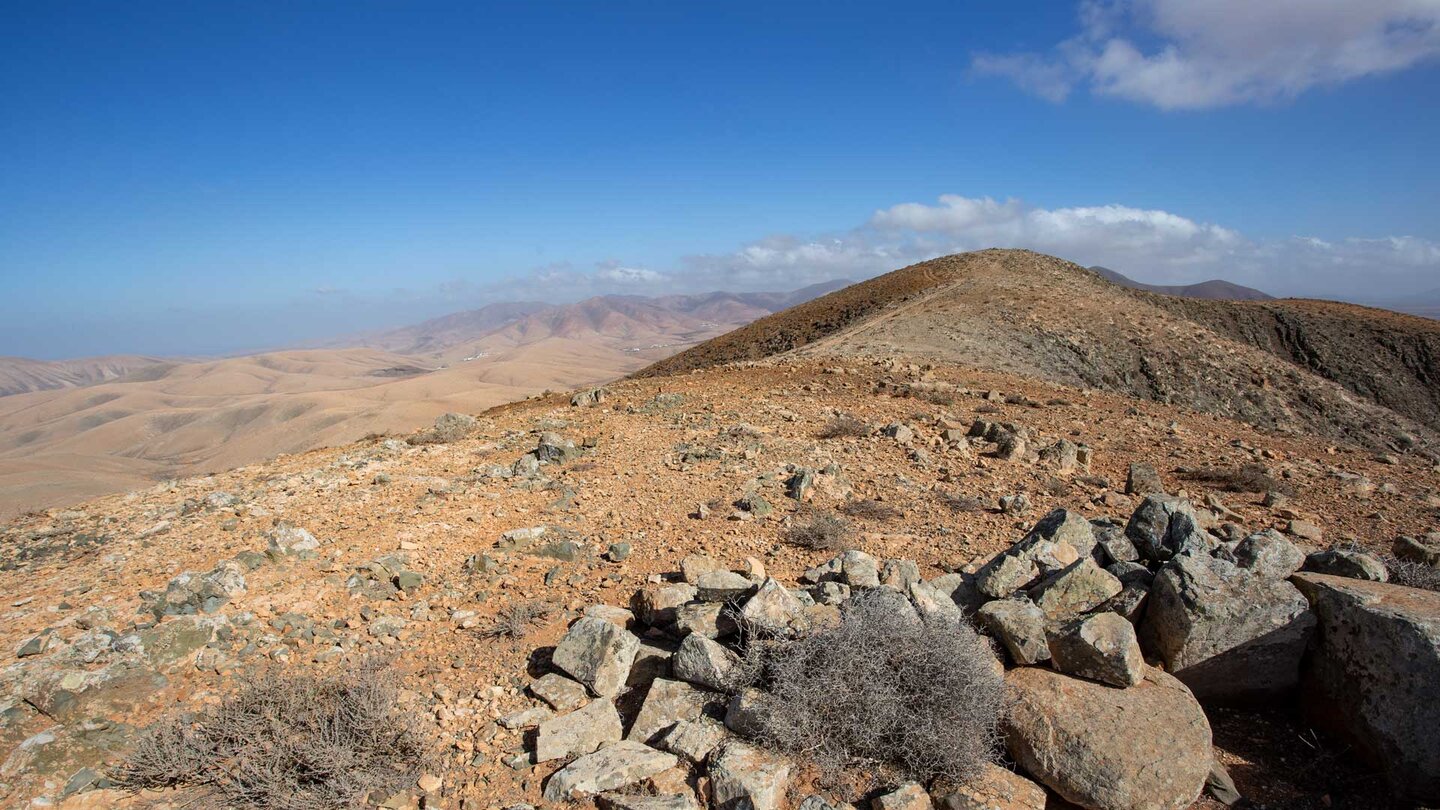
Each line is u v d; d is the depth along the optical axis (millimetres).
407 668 5945
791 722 4672
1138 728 4730
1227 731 5363
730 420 16328
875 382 21922
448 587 7492
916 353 42344
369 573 7633
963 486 11352
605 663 5535
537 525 9469
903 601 5465
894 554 8320
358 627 6535
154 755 4410
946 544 8688
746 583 6258
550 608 6930
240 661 5816
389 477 11836
